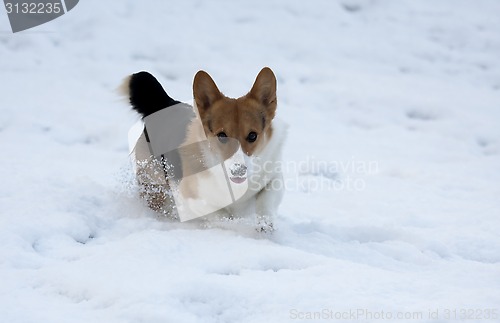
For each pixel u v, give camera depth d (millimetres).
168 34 12867
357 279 4145
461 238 5531
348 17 14617
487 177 8016
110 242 4785
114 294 3707
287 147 8805
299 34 13594
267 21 13992
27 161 6926
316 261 4496
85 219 5223
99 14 13031
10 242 4547
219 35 13164
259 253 4508
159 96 5988
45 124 8695
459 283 4367
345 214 6336
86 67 11109
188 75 11352
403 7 15266
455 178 7750
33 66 10969
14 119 8664
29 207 5246
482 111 10812
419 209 6543
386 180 7664
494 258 5223
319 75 11859
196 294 3795
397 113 10547
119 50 12008
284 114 10133
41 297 3785
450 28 14430
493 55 13531
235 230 5254
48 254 4574
